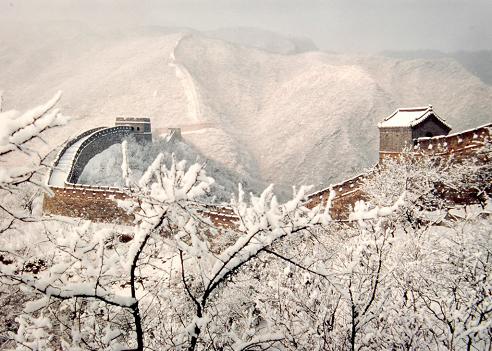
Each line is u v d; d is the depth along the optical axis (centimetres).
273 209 518
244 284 760
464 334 664
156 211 519
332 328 735
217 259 558
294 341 739
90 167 4534
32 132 334
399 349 744
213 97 19712
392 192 1828
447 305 788
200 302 557
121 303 489
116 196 2745
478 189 2053
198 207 526
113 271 518
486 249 950
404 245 989
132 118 8144
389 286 796
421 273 841
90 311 632
